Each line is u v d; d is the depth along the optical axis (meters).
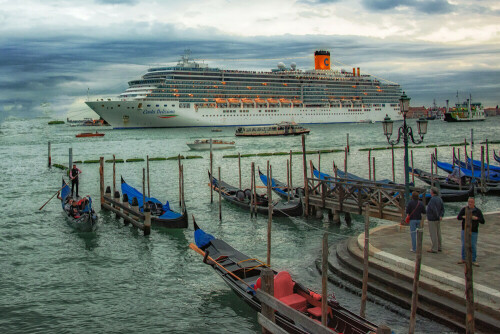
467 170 40.62
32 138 121.50
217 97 140.12
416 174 39.03
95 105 132.00
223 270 15.81
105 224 26.25
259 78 148.25
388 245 15.99
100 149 83.75
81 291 16.38
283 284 12.67
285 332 9.20
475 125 177.25
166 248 21.56
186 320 14.05
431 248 14.94
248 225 25.55
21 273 18.30
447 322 11.49
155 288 16.59
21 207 31.59
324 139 103.25
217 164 57.69
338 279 15.38
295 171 50.00
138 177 46.94
